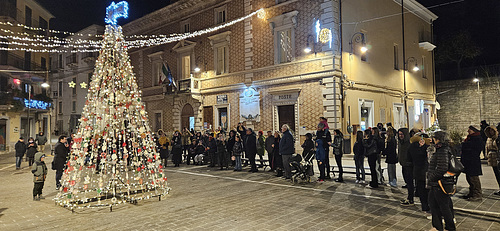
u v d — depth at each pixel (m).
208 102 23.53
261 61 20.19
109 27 8.95
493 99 25.45
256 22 20.50
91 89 8.59
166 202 7.76
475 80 26.45
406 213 6.43
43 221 6.36
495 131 7.73
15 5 30.09
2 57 28.83
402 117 23.50
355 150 9.92
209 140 14.72
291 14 18.58
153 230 5.64
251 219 6.20
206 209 7.02
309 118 17.89
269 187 9.53
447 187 4.89
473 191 7.26
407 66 24.64
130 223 6.09
